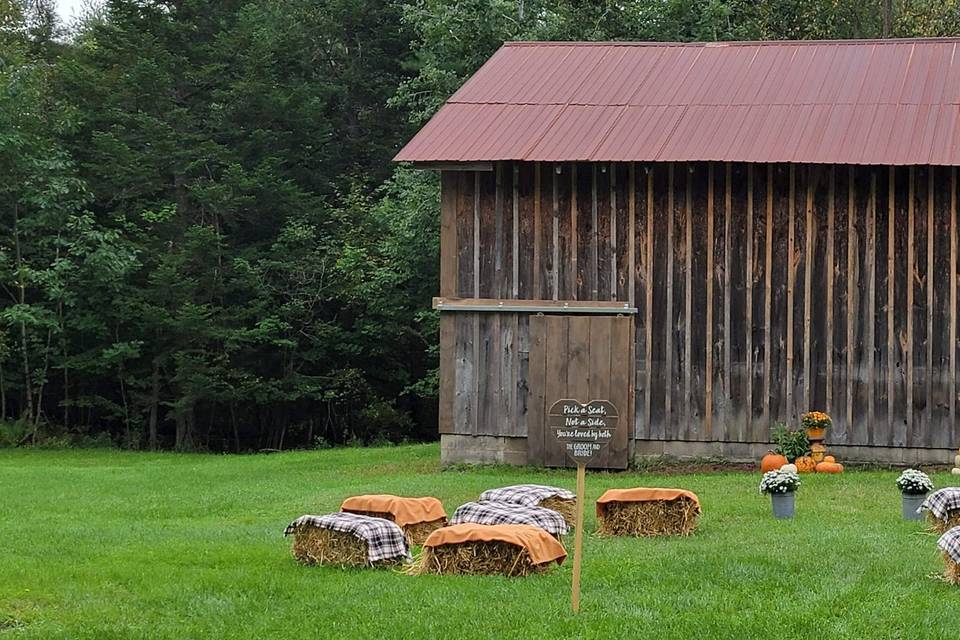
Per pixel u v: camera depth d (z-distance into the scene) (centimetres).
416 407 4341
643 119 2291
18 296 3862
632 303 2252
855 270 2186
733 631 1022
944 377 2155
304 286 3994
